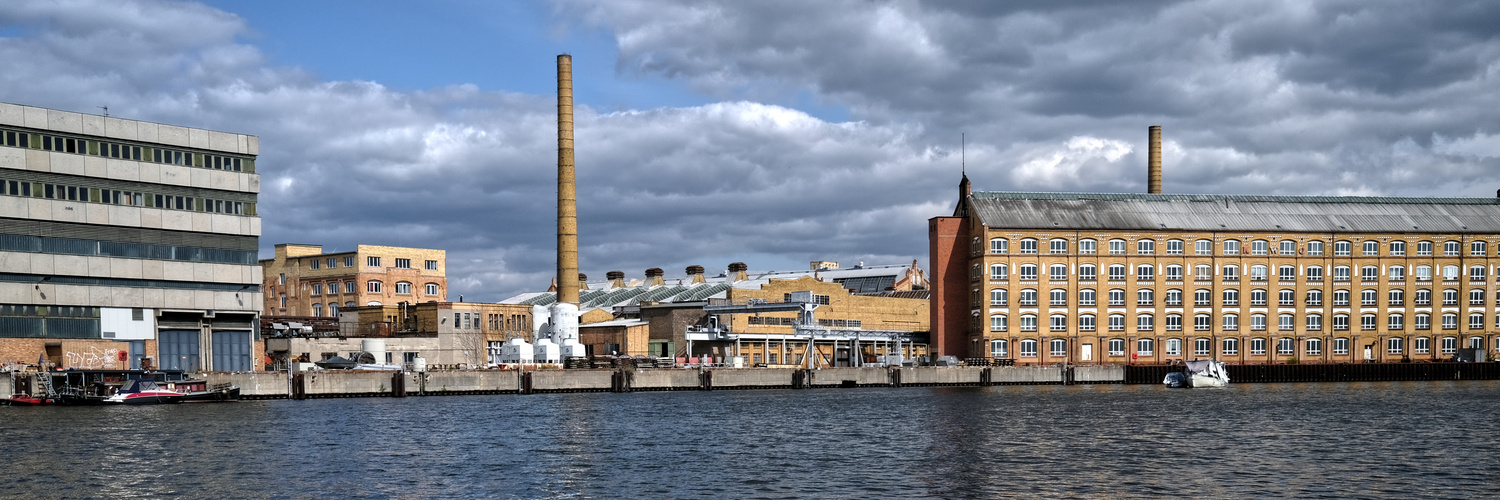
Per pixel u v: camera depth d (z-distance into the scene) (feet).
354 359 583.58
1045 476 255.91
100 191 463.01
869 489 241.35
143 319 473.67
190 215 487.20
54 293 449.89
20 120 444.14
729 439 318.24
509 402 455.22
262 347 523.70
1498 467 267.80
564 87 615.98
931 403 449.06
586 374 536.83
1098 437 321.93
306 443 306.14
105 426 342.85
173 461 274.57
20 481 248.52
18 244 442.09
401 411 403.13
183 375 455.22
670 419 374.22
